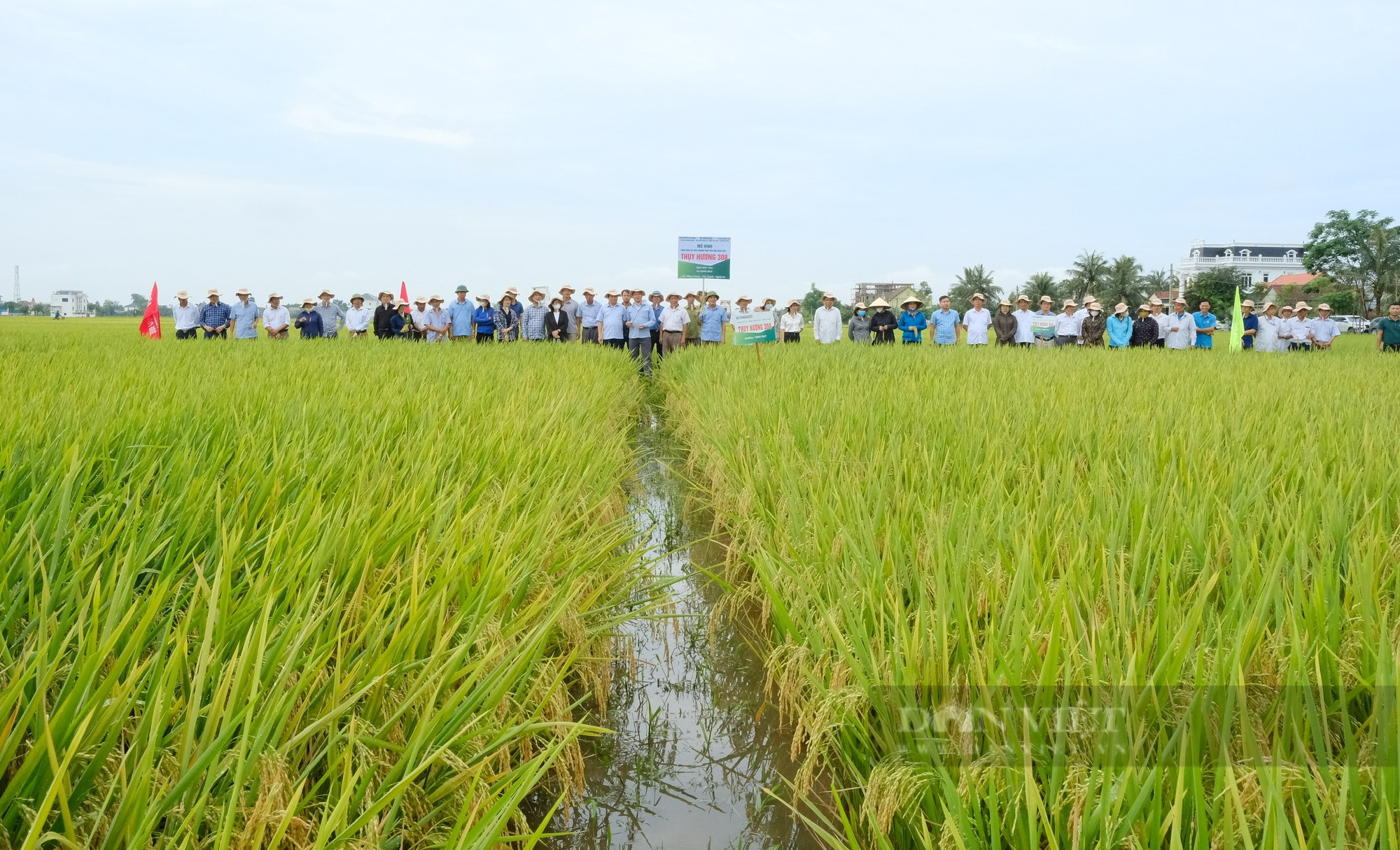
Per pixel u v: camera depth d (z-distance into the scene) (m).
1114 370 11.16
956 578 3.09
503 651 3.09
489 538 3.68
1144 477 4.45
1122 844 2.15
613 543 4.66
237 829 2.12
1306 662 2.39
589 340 21.17
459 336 21.94
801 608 3.67
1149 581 3.19
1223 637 2.71
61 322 60.81
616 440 7.70
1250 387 9.02
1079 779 2.25
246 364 10.58
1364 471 4.46
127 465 4.30
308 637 2.72
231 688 2.28
